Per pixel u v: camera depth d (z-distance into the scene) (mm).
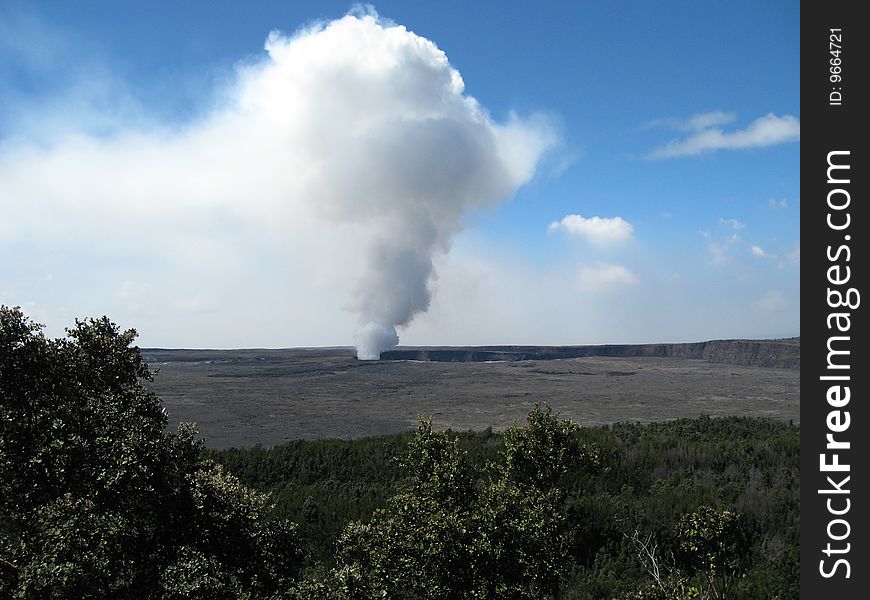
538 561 18234
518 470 29250
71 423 14156
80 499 13469
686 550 26234
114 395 15492
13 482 13742
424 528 17578
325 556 28328
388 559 17391
